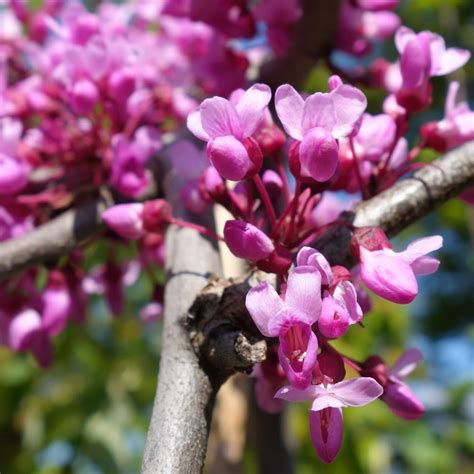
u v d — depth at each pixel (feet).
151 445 0.46
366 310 0.54
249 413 0.87
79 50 0.70
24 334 0.70
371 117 0.58
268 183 0.56
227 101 0.48
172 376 0.48
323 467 1.25
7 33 0.87
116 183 0.67
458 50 0.58
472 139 0.60
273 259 0.48
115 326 1.38
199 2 0.76
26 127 0.77
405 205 0.54
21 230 0.70
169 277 0.54
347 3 0.79
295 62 0.78
